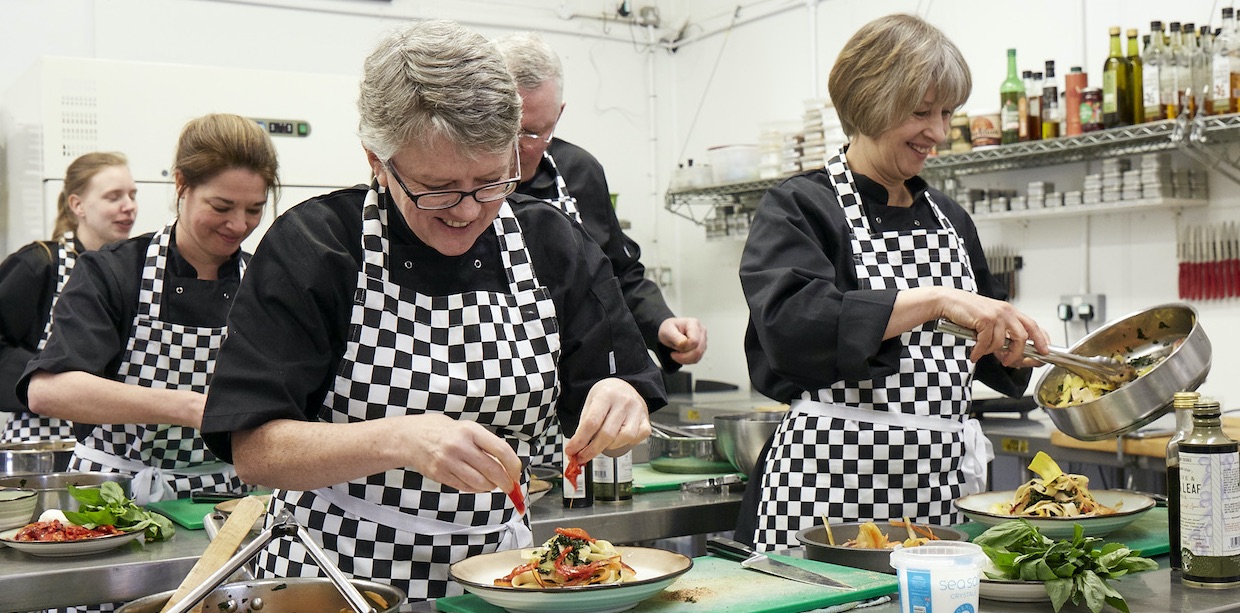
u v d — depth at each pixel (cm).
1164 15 405
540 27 623
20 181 457
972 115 420
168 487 247
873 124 197
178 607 114
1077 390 198
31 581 178
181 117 433
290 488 137
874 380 200
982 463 209
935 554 129
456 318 149
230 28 533
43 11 493
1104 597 135
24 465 260
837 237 203
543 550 148
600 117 648
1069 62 440
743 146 540
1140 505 187
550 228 161
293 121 455
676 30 662
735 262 620
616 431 142
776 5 588
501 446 127
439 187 129
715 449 266
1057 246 445
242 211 237
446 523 153
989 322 176
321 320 143
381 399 146
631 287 271
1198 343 183
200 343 251
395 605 122
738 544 172
